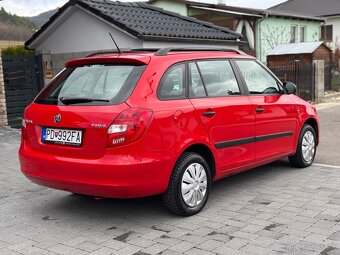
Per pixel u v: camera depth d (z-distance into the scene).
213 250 3.98
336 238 4.17
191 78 5.05
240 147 5.48
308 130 6.88
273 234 4.30
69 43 12.91
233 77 5.64
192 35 12.24
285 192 5.66
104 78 4.73
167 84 4.76
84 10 11.91
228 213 4.93
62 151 4.54
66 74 5.11
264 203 5.24
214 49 5.80
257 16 21.38
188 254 3.92
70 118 4.48
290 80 17.80
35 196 5.78
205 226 4.57
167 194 4.69
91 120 4.34
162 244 4.15
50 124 4.64
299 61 17.84
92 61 4.98
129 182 4.27
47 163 4.60
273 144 6.07
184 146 4.68
